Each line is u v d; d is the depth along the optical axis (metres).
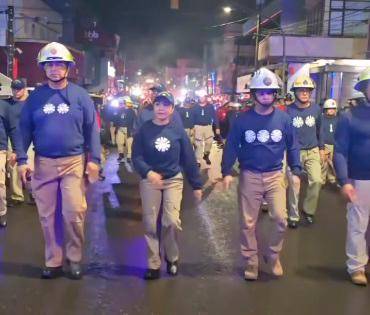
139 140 5.52
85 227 7.86
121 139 16.53
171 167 5.53
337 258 6.56
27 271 5.82
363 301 5.21
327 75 18.27
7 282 5.48
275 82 5.39
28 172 5.47
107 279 5.63
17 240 7.03
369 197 5.57
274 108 5.55
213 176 13.83
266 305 5.05
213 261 6.32
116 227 7.90
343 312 4.95
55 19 35.03
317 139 8.30
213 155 19.19
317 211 9.28
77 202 5.45
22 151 5.44
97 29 38.22
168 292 5.30
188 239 7.32
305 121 8.18
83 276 5.70
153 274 5.64
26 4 28.70
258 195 5.56
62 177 5.43
